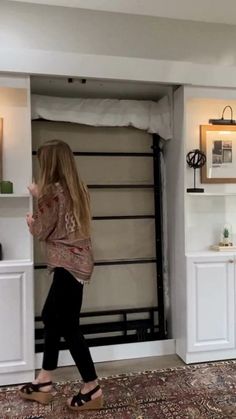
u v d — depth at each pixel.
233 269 2.90
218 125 3.07
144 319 3.29
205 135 3.06
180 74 2.79
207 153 3.07
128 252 3.27
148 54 2.94
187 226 3.09
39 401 2.26
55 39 2.78
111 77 2.67
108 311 3.20
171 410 2.18
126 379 2.58
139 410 2.18
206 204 3.14
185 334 2.85
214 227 3.16
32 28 2.74
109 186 3.21
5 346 2.51
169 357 2.98
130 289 3.27
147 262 3.30
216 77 2.87
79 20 2.82
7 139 2.73
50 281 3.08
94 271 3.19
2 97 2.72
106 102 3.08
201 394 2.36
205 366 2.79
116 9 2.84
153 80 2.75
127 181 3.27
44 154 2.27
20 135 2.75
